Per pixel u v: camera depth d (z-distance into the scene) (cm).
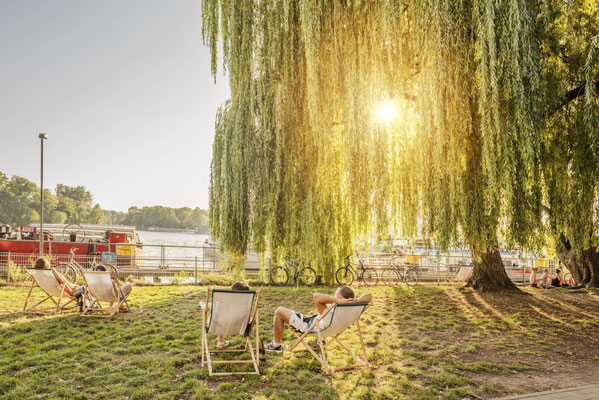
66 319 753
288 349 532
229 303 505
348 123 908
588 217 815
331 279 1421
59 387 427
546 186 823
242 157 1098
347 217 1144
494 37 695
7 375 460
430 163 828
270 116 1058
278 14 1021
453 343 663
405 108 891
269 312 870
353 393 432
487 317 891
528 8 704
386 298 1159
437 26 749
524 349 645
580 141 758
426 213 880
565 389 457
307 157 1046
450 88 748
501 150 715
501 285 1305
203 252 1661
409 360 557
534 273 1689
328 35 938
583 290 1398
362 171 897
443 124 764
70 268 1256
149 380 455
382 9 840
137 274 1545
